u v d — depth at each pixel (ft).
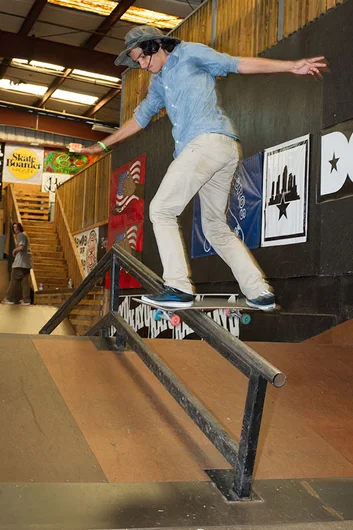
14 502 6.16
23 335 11.83
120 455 7.78
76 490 6.64
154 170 30.19
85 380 10.05
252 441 7.03
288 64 9.59
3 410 8.54
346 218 17.03
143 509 6.38
